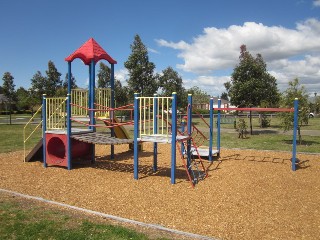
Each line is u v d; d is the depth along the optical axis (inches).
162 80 951.0
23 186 280.5
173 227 188.2
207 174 336.2
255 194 260.5
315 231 184.2
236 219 202.5
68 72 414.6
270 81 843.4
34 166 376.5
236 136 733.9
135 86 846.5
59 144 401.1
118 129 483.5
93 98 410.6
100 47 428.8
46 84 1638.8
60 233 171.8
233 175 331.9
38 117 1637.6
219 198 248.7
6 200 233.6
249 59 805.9
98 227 180.2
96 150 524.7
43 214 202.4
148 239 166.6
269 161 414.0
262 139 668.1
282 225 193.0
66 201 238.1
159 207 225.5
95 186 284.8
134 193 261.9
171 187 282.0
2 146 546.0
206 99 2217.0
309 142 611.2
